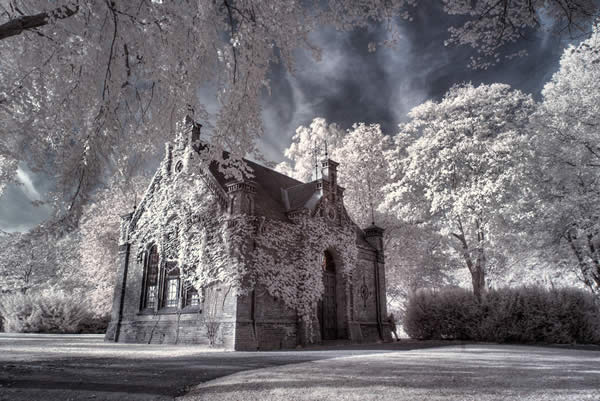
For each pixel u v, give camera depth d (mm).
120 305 24453
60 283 44312
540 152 23641
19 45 8133
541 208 23484
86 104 8180
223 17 7379
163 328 21781
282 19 7070
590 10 5766
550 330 21453
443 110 31500
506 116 29719
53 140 8695
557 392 6148
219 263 19766
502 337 22359
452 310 25297
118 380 8172
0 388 7031
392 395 5965
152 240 23938
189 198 22172
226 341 18328
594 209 21328
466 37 6598
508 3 6152
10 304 34344
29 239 8047
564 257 24188
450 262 36094
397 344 22000
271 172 29078
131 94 8297
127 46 7535
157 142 8562
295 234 22531
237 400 5898
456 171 29172
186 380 8250
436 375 8117
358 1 6754
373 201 38219
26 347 16844
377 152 39500
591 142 21719
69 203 8125
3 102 8086
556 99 25750
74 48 7320
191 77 7668
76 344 19625
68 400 6195
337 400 5695
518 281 30797
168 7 6852
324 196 24812
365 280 26719
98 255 38281
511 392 6152
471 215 27078
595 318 21109
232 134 8117
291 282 21406
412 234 35531
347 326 23703
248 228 20016
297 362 11688
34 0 7379
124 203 36531
